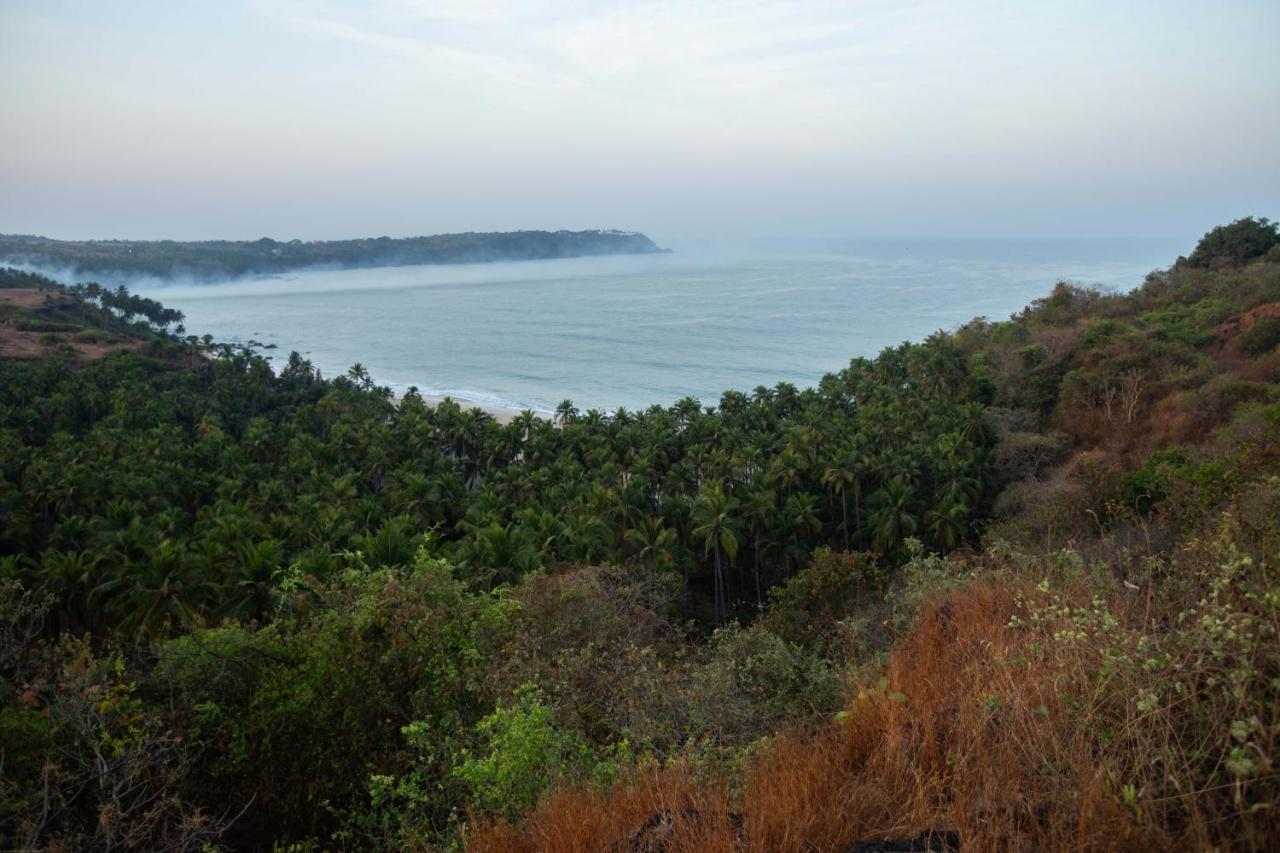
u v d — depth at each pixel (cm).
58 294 15088
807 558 4234
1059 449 4138
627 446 5506
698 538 4247
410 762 709
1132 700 347
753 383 13262
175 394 7975
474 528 3962
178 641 1015
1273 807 270
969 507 4156
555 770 525
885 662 572
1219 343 4272
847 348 16788
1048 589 497
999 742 368
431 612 920
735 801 405
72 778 681
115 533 3653
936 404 5203
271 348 17462
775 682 666
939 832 337
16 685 823
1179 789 299
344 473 5538
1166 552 573
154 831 732
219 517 3944
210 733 916
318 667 898
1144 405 3912
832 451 4666
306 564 2731
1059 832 305
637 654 756
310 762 875
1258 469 1334
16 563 3812
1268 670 336
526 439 6247
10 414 6800
